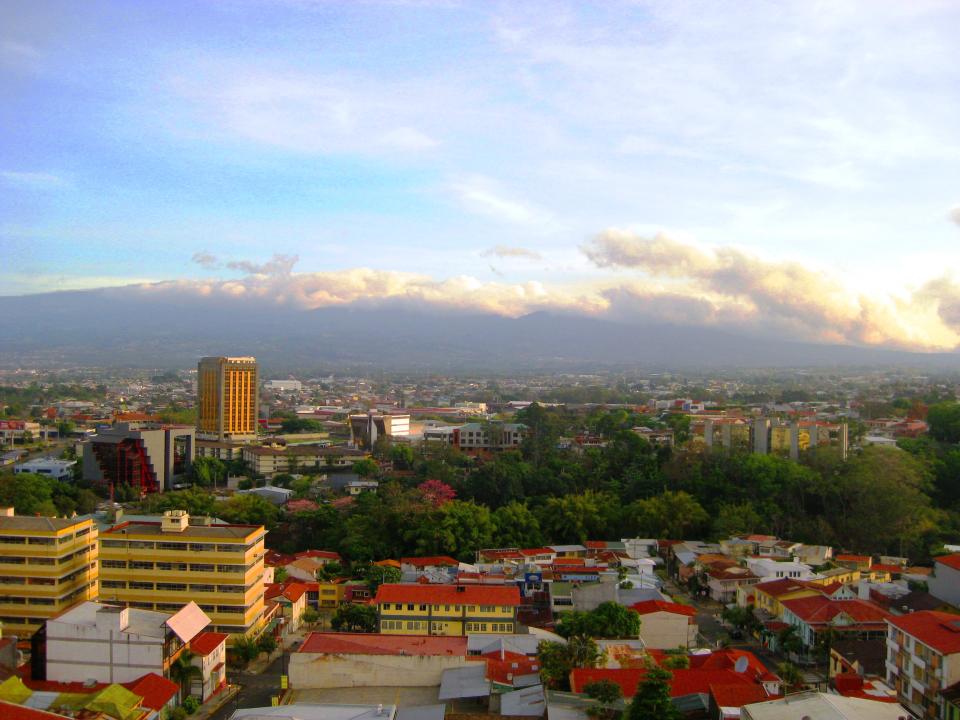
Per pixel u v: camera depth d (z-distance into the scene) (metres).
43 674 104.19
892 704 80.69
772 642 126.62
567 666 101.12
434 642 114.38
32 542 126.75
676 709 86.75
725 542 175.12
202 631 113.94
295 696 105.19
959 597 129.88
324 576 158.00
